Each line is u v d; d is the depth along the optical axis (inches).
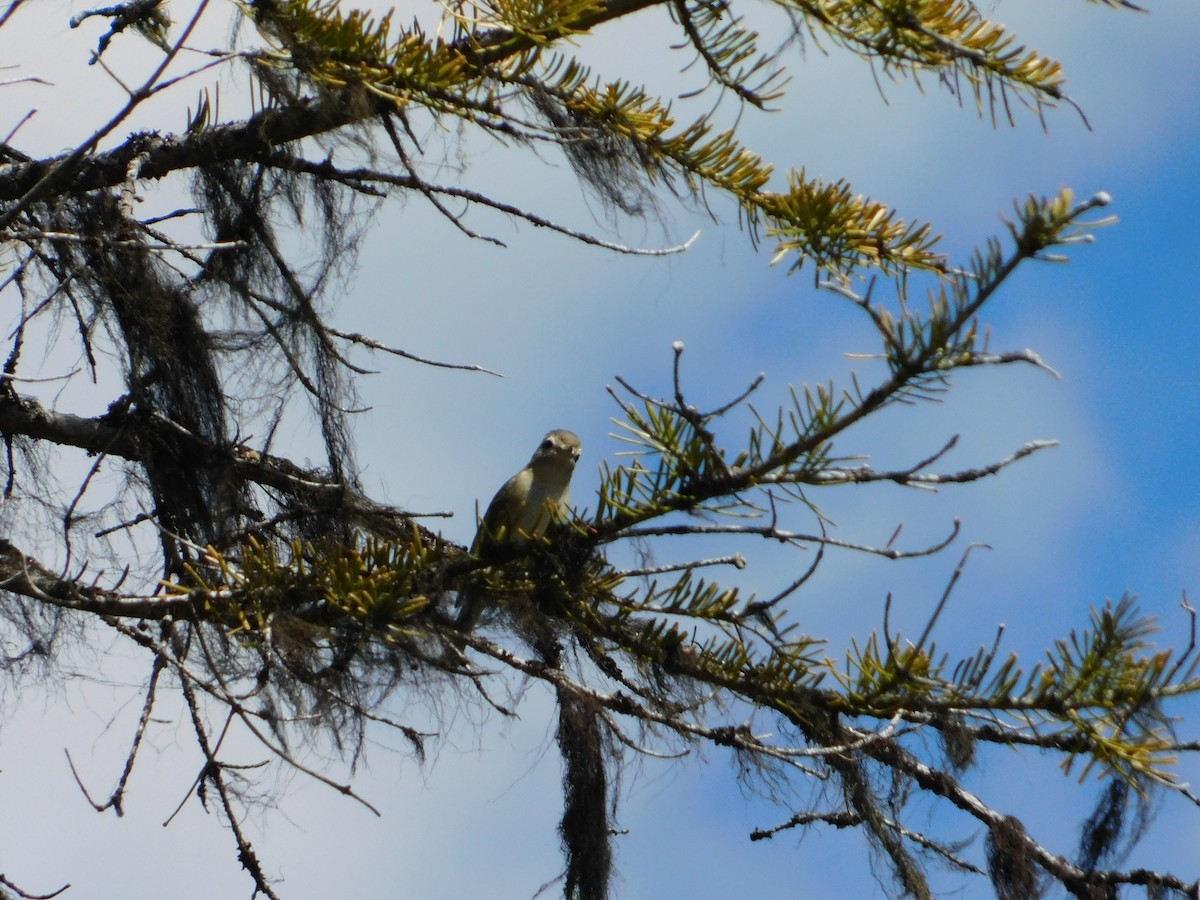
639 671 344.2
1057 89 330.0
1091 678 310.0
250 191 410.6
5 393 415.8
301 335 417.1
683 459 289.6
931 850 357.4
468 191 370.3
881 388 258.8
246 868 348.8
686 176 370.3
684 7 354.0
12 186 404.2
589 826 337.7
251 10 341.1
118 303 403.2
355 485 419.2
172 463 409.7
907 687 326.0
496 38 356.5
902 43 332.5
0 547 351.6
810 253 372.8
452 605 337.7
